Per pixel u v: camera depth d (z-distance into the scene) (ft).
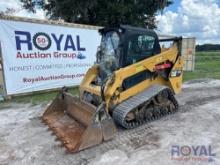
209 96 24.56
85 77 17.62
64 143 13.20
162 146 12.78
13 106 23.54
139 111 15.81
